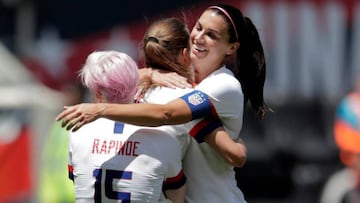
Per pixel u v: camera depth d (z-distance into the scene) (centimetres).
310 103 3100
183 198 1421
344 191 2959
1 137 2703
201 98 1390
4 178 2694
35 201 2684
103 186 1379
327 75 3123
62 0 3080
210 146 1425
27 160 2709
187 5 2958
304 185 3011
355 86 3109
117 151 1385
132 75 1374
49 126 2762
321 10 3108
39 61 3066
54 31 3086
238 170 3008
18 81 2823
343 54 3131
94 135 1400
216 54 1437
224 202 1446
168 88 1416
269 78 3100
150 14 3027
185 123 1384
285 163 3022
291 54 3108
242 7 3069
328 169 3025
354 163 2973
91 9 3061
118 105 1343
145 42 1446
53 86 3042
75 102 2605
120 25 3033
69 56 3056
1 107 2733
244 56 1479
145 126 1359
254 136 3020
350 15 3122
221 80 1415
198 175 1441
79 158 1400
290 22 3095
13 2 3094
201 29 1441
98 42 3050
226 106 1409
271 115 3059
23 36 3100
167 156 1388
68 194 2647
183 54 1441
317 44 3114
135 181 1372
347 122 2989
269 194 3016
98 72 1371
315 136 3061
